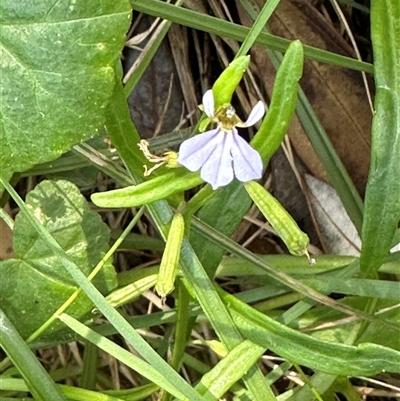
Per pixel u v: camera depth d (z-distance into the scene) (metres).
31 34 0.09
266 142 0.08
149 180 0.08
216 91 0.07
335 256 0.11
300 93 0.11
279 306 0.11
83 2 0.08
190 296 0.10
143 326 0.11
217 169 0.08
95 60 0.09
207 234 0.10
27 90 0.09
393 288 0.10
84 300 0.10
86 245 0.11
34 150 0.09
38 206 0.10
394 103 0.09
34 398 0.10
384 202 0.10
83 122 0.09
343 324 0.11
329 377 0.11
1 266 0.10
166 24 0.11
